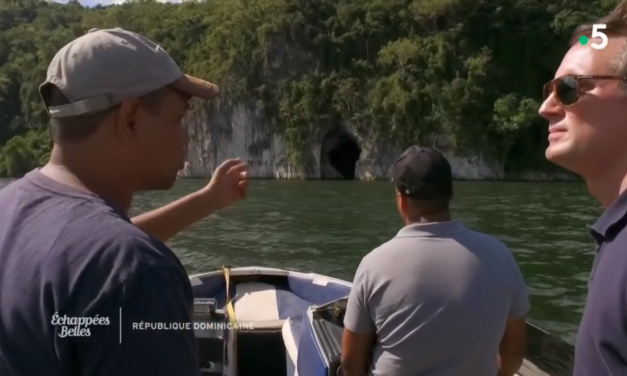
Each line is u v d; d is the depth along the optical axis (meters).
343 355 2.62
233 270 6.24
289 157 73.69
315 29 73.69
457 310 2.33
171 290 1.28
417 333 2.36
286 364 4.36
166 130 1.52
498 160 65.12
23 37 112.69
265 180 66.94
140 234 1.32
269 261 15.84
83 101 1.41
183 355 1.27
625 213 1.30
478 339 2.36
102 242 1.27
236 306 5.69
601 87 1.40
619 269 1.24
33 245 1.31
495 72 67.50
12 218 1.38
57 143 1.48
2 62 113.25
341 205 31.48
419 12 70.88
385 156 68.56
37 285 1.26
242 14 76.25
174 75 1.51
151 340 1.22
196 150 78.81
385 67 70.69
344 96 70.06
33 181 1.45
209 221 24.30
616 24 1.41
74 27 97.69
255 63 75.50
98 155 1.46
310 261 15.80
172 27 93.38
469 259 2.40
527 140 64.94
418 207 2.49
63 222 1.31
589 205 29.31
